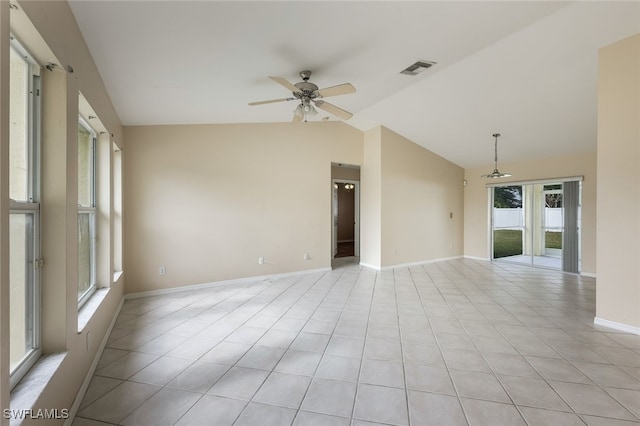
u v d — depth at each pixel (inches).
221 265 199.3
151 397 80.4
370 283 207.0
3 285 40.9
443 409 76.0
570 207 241.4
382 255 250.4
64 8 69.2
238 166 205.5
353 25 96.7
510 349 109.0
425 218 281.7
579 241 236.8
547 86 158.6
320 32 98.4
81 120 107.8
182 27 87.1
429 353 106.0
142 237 175.0
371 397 80.9
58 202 67.7
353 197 433.7
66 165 68.6
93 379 89.0
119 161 161.0
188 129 188.5
